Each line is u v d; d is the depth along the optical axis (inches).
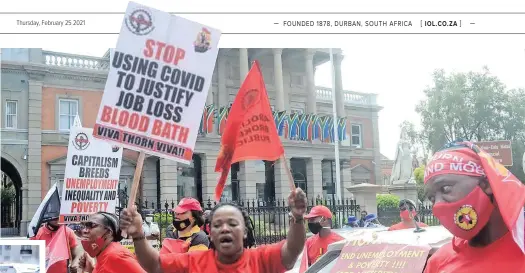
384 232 120.0
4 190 1011.3
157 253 106.0
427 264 93.3
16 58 812.0
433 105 1146.0
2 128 790.5
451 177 79.8
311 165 1048.8
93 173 214.4
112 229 139.2
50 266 208.2
